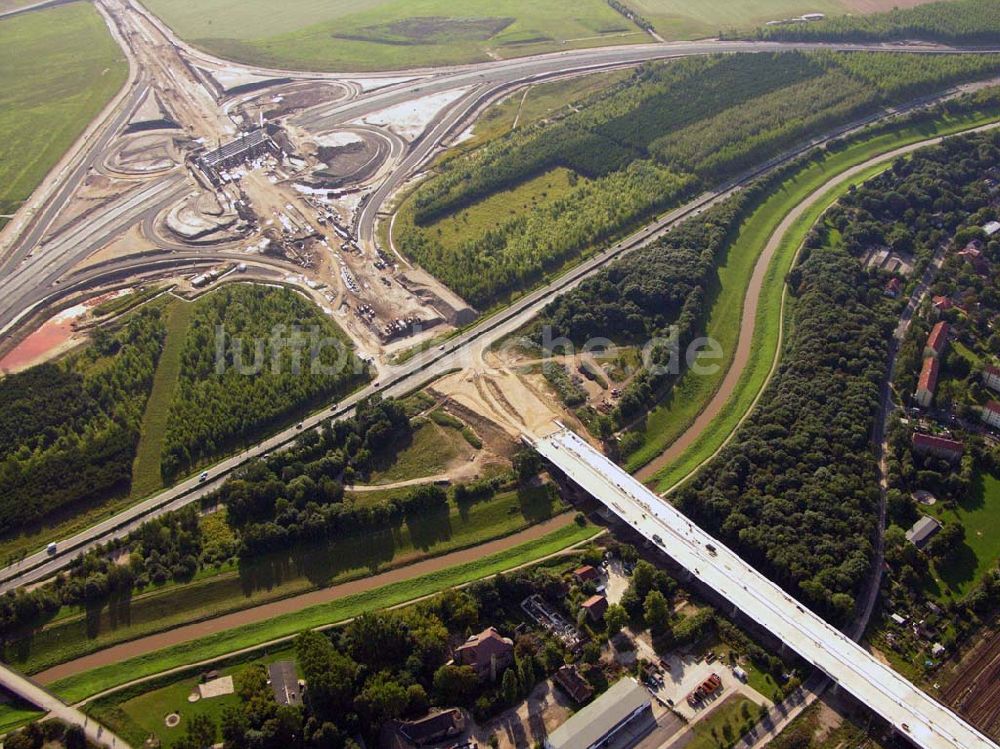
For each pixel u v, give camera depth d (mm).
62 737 191375
